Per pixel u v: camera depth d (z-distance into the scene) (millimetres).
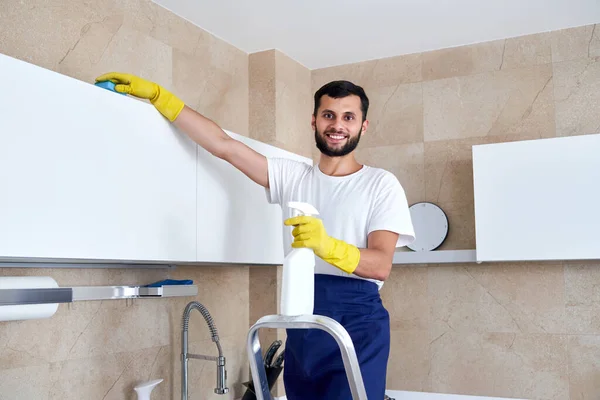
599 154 2570
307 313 1272
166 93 1999
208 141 1979
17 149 1572
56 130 1677
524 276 2988
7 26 1973
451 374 3102
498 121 3121
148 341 2488
